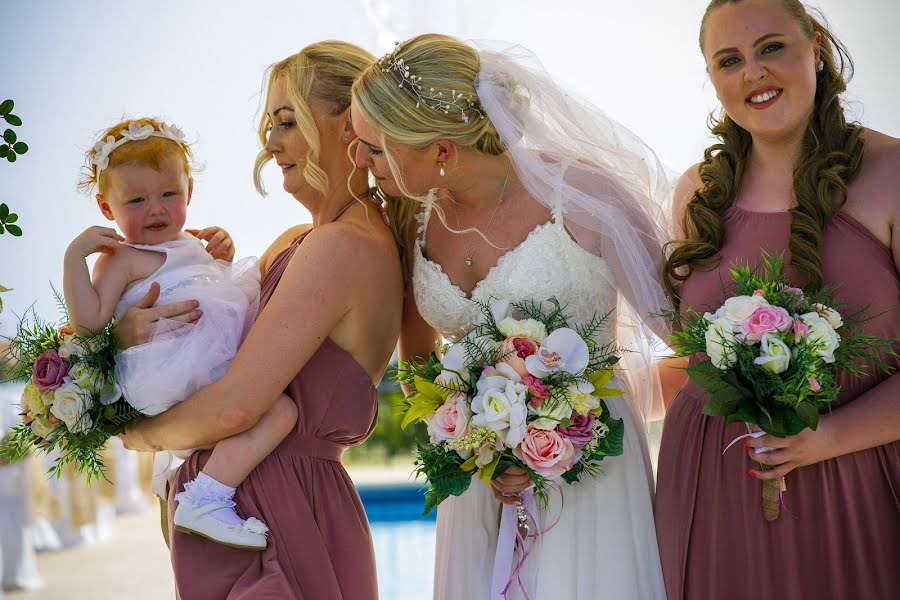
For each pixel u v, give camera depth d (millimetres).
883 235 2264
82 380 2479
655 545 2510
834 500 2270
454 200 2656
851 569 2264
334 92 2684
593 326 2553
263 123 2787
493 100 2463
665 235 2605
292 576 2443
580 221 2486
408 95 2438
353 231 2604
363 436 2676
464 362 2367
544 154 2549
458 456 2389
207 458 2543
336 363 2572
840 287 2268
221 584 2439
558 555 2498
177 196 2732
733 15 2328
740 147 2502
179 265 2680
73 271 2568
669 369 2918
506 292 2527
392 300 2691
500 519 2682
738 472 2363
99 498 8133
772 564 2311
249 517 2463
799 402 2055
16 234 2312
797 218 2305
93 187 2764
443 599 2705
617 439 2400
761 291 2133
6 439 2586
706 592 2391
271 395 2441
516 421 2236
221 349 2541
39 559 7371
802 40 2307
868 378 2287
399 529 7789
